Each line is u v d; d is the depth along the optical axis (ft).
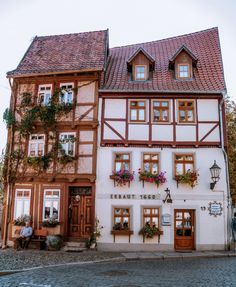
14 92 60.90
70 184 56.13
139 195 54.44
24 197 57.41
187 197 54.08
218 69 61.21
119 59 67.82
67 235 55.52
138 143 55.47
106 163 55.62
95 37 69.46
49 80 60.03
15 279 30.63
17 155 57.93
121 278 30.40
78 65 59.82
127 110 56.75
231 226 53.21
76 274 32.86
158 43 72.74
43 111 57.31
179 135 55.62
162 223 53.52
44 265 38.63
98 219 54.13
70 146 57.36
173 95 56.54
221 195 53.98
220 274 32.24
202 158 54.95
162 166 55.06
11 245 55.62
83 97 57.98
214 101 56.49
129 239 53.42
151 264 40.24
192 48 67.77
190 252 50.65
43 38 71.87
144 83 59.36
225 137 55.42
